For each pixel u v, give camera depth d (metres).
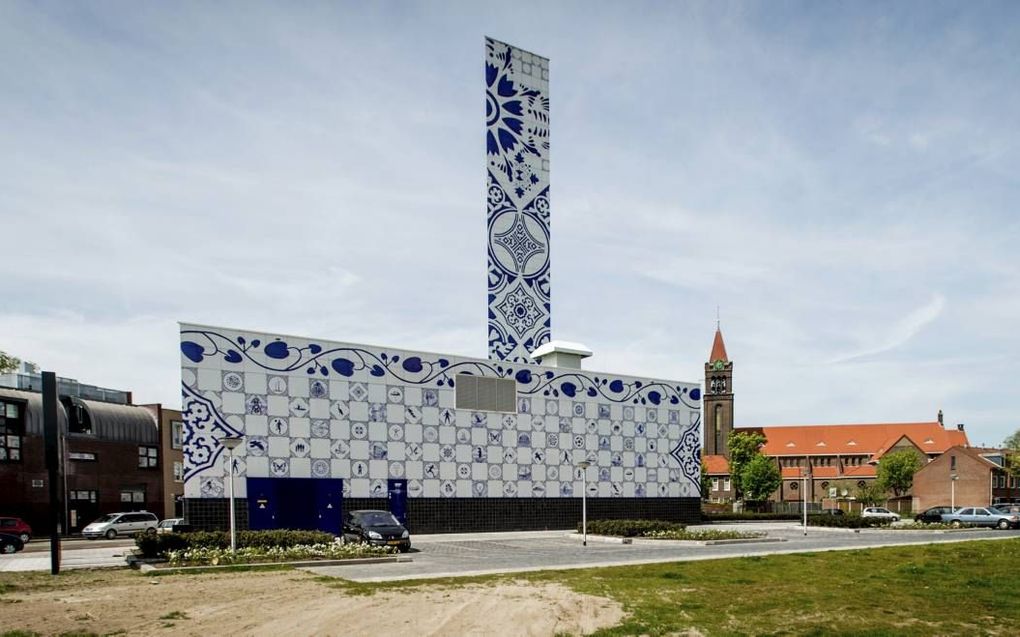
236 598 15.31
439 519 34.66
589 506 39.75
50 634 12.12
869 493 103.44
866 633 12.46
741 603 14.97
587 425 40.34
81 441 56.25
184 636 11.98
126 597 15.52
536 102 42.22
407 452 34.16
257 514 29.92
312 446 31.62
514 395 37.91
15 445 51.22
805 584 17.59
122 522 46.12
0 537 31.70
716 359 130.00
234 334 30.42
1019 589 17.03
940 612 14.20
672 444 43.84
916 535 37.94
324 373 32.34
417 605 14.42
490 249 39.22
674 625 12.90
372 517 26.80
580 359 41.00
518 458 37.56
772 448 128.88
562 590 16.22
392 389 34.09
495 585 17.05
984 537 36.09
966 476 95.44
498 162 40.22
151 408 63.12
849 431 127.19
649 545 29.50
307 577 18.67
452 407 35.78
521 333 39.78
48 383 20.92
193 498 28.73
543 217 41.59
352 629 12.45
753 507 98.94
